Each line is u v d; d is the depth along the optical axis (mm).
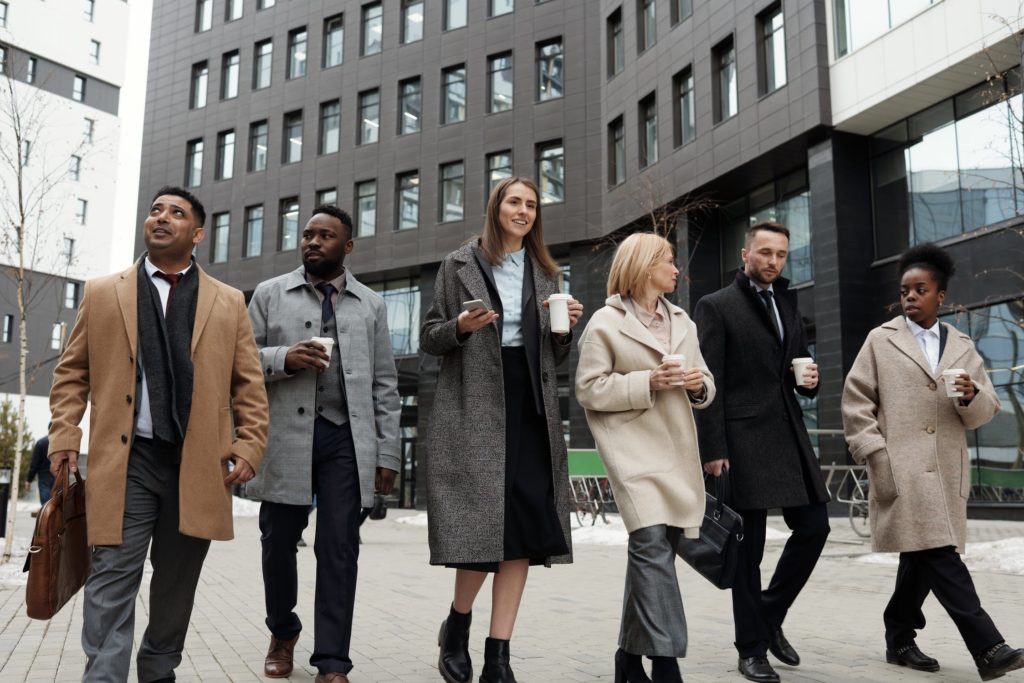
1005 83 15594
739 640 3900
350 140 32000
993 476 15844
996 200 16031
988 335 15977
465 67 29875
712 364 4039
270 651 3998
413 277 30781
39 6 45344
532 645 4848
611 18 26547
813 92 18688
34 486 30391
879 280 18312
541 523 3416
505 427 3463
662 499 3457
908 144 18016
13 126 13070
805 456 4004
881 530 4062
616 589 7723
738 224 22703
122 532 2984
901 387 4152
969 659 4344
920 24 16625
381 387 4180
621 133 25984
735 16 21062
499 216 3678
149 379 3115
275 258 33156
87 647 2916
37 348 41844
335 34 33438
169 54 38000
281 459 3809
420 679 3873
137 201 37781
